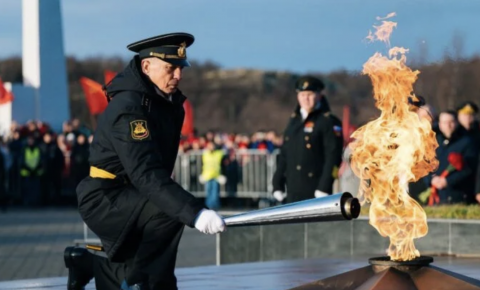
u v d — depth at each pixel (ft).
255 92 273.54
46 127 96.73
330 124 41.37
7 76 208.54
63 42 110.63
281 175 43.65
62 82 110.42
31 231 67.41
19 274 44.65
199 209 21.84
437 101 96.78
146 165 22.18
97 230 23.48
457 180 45.16
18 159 95.66
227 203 93.40
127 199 22.99
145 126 22.44
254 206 92.84
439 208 40.57
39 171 93.30
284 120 254.68
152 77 22.98
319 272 33.01
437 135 46.29
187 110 99.50
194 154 94.58
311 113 41.70
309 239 40.24
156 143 22.54
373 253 39.04
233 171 93.04
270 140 102.78
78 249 25.70
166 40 22.86
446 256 37.29
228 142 103.96
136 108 22.53
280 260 37.24
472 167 45.47
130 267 23.38
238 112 269.85
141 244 23.12
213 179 92.07
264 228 41.01
